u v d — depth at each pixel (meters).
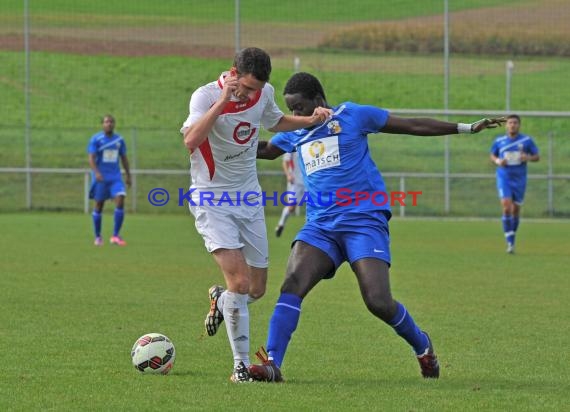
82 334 29.52
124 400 20.47
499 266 50.88
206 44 117.06
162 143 98.81
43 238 65.19
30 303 36.19
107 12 119.44
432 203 90.12
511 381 23.09
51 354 26.11
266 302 37.78
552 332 30.75
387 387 22.19
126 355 26.05
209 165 23.39
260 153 25.34
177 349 27.27
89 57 120.56
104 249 58.34
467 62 107.69
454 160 91.62
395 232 73.06
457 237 69.00
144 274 46.12
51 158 98.50
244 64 22.16
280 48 111.25
